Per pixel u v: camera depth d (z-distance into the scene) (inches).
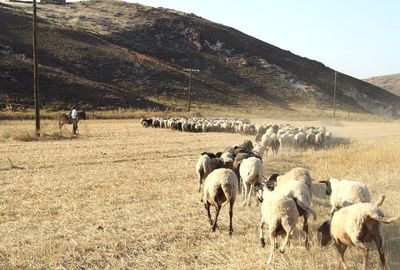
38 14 5201.8
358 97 5821.9
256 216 519.8
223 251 409.7
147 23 5634.8
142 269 374.9
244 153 655.8
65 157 970.7
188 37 5585.6
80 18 5467.5
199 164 634.8
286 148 1172.5
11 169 821.9
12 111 2304.4
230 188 460.4
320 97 5014.8
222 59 5374.0
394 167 807.1
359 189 448.8
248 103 4188.0
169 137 1494.8
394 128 2342.5
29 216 516.7
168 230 465.4
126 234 452.1
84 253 405.1
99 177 749.9
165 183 705.6
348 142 1406.3
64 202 579.5
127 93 3299.7
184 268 371.9
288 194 422.3
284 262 366.3
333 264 369.7
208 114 3169.3
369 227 328.5
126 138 1428.4
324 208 550.0
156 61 4446.4
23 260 387.9
